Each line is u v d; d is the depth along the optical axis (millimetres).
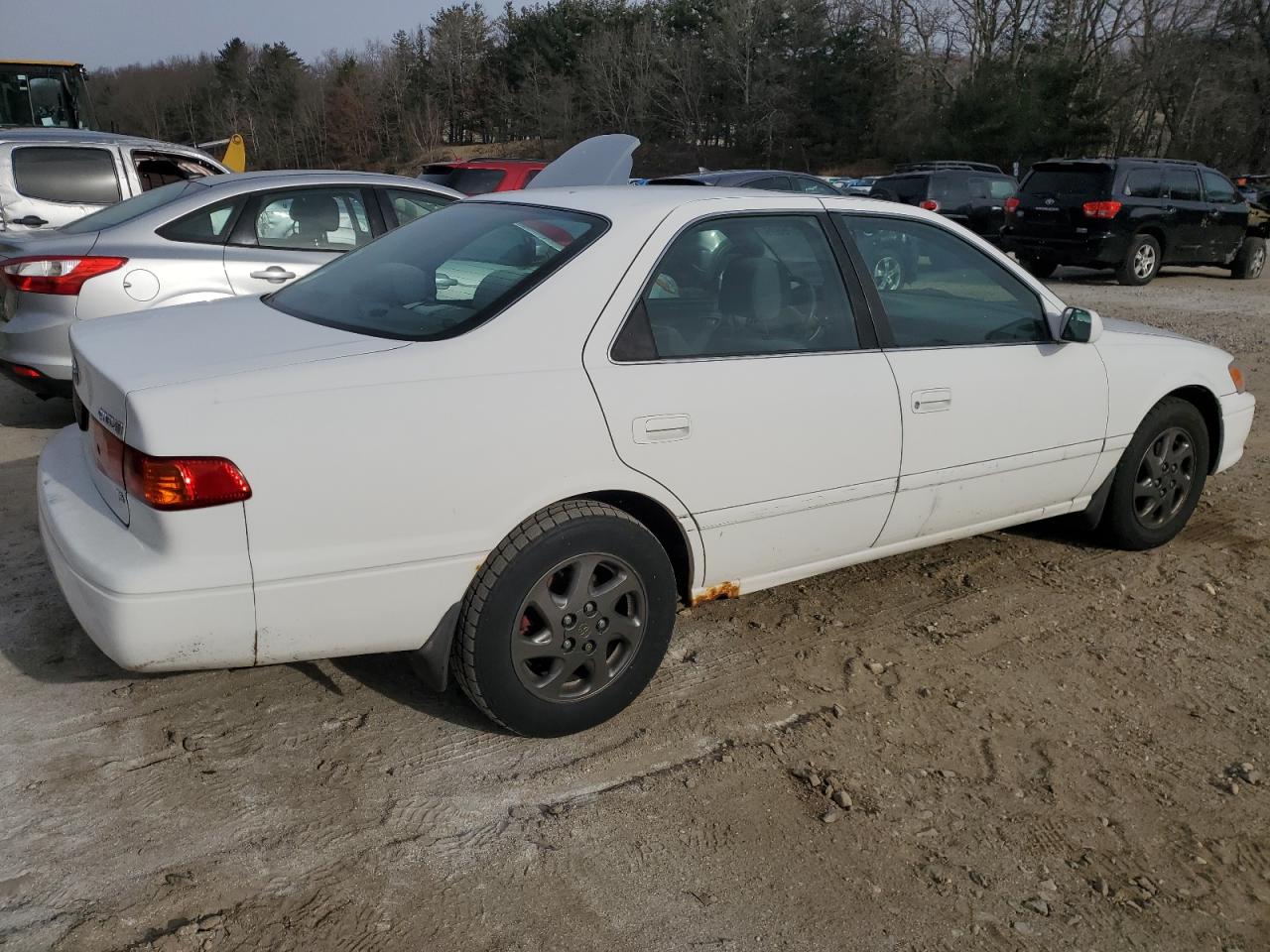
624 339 3023
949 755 3131
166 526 2473
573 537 2898
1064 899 2568
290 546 2580
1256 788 3039
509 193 3746
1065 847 2756
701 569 3283
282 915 2359
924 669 3619
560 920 2398
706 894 2504
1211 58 47156
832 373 3412
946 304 3828
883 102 54656
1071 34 49812
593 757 3016
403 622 2771
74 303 5641
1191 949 2438
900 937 2416
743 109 56969
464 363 2789
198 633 2549
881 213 3727
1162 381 4449
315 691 3287
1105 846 2771
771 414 3248
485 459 2754
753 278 3340
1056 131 42125
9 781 2764
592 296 2996
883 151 54125
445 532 2740
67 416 6410
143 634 2504
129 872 2461
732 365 3207
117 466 2607
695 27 63625
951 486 3805
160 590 2486
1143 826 2855
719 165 58688
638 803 2820
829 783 2939
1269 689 3598
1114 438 4328
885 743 3172
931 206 18328
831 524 3521
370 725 3117
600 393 2934
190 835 2600
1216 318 11867
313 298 3369
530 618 2939
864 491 3549
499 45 76250
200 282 5977
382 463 2633
